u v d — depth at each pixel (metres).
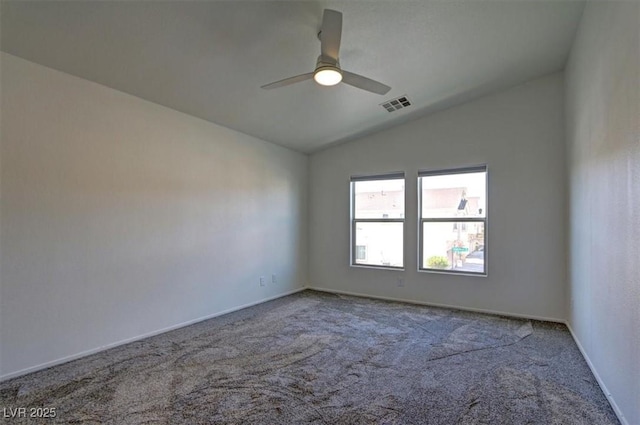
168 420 2.00
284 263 5.22
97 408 2.12
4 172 2.44
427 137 4.66
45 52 2.52
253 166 4.70
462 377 2.53
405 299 4.82
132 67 2.83
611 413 2.07
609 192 2.21
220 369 2.67
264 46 2.75
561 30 3.06
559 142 3.88
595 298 2.56
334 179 5.46
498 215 4.20
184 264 3.73
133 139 3.27
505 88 4.14
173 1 2.19
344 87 3.59
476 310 4.32
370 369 2.67
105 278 3.04
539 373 2.59
